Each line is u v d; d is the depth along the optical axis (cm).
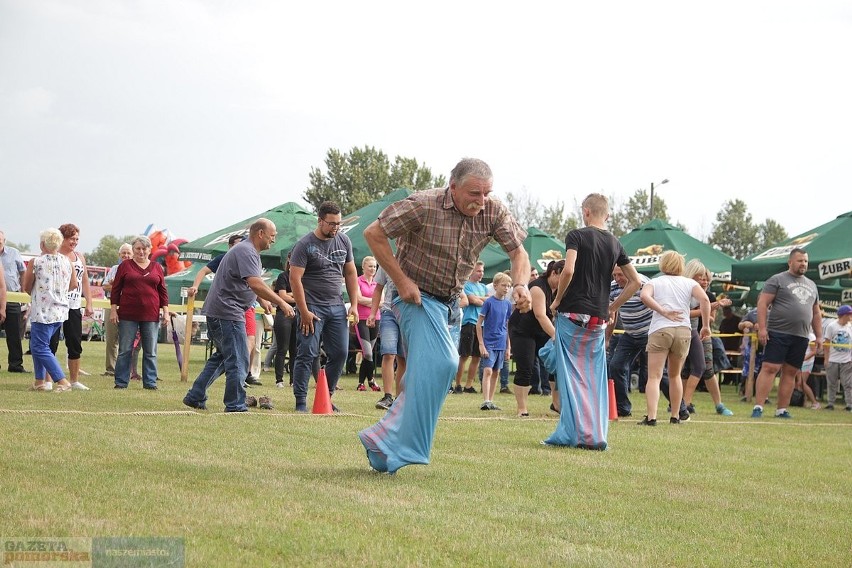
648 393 938
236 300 855
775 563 375
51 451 538
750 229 7381
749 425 1003
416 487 486
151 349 1123
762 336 1160
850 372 1443
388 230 505
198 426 712
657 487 537
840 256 1565
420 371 513
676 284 933
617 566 350
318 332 912
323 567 325
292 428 728
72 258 1102
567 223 6028
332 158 7825
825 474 630
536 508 452
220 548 340
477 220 520
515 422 895
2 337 3164
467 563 342
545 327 838
